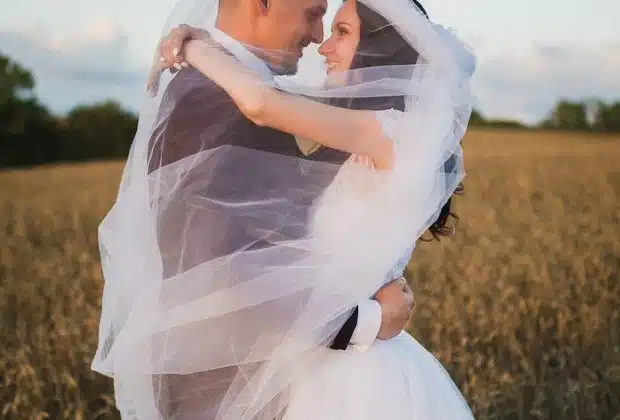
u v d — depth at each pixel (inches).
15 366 206.8
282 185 89.0
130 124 1065.5
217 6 95.1
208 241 86.0
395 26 90.4
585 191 460.1
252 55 90.2
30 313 266.5
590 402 175.9
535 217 370.3
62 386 193.0
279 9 91.0
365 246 88.1
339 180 90.7
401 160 88.4
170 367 88.9
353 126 86.1
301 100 84.7
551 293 234.8
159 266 88.7
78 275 312.2
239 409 88.4
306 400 89.0
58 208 546.9
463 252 300.5
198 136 87.0
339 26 92.5
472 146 786.2
